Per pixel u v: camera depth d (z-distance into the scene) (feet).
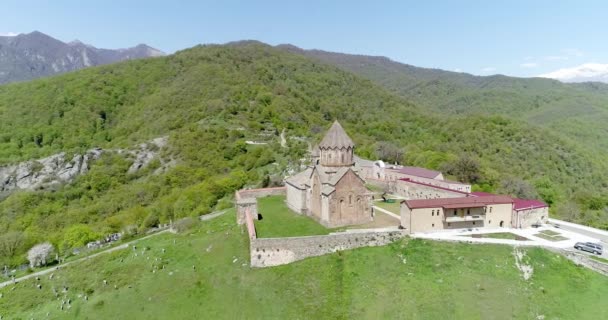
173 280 175.11
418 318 135.13
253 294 158.20
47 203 382.42
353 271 160.97
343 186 192.85
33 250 235.20
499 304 137.28
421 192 254.06
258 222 207.62
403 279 153.07
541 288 143.13
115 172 423.64
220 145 443.73
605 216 314.14
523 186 346.33
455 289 144.77
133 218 308.40
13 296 189.26
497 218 194.59
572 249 163.02
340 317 140.87
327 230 187.93
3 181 432.25
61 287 191.62
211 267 178.60
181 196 313.53
